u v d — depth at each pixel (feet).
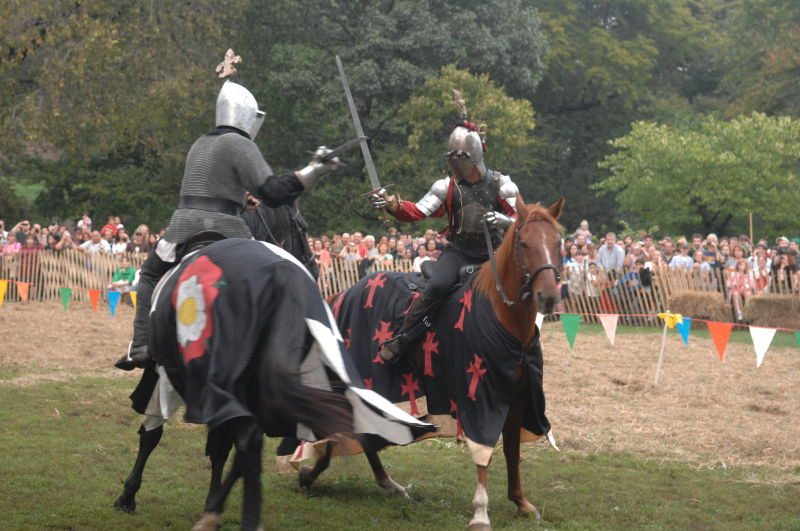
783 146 102.32
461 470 27.25
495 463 28.22
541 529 21.42
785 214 102.78
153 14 98.84
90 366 42.78
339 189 110.73
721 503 24.30
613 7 161.89
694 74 180.65
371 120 114.62
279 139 117.08
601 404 37.04
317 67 107.86
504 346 20.97
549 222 20.53
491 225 21.74
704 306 61.31
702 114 157.99
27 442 27.81
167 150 108.88
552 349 51.16
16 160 106.83
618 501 24.16
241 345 16.29
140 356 19.34
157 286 18.42
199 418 16.46
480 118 102.78
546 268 20.01
